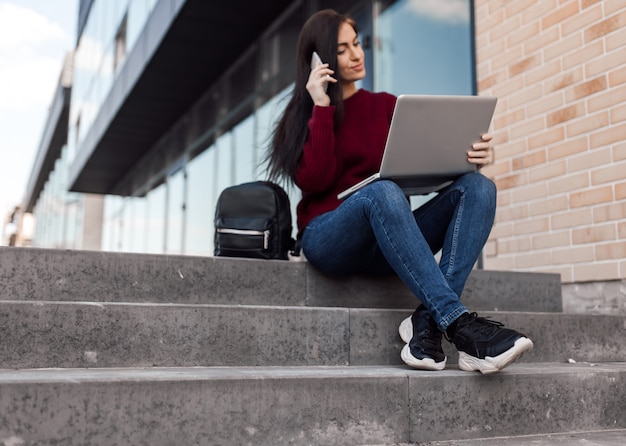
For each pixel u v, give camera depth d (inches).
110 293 77.1
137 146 379.9
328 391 60.1
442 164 74.5
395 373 63.8
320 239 80.7
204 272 81.4
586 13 111.5
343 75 87.0
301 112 87.0
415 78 159.2
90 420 52.3
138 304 68.2
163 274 79.5
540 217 118.0
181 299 80.0
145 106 312.5
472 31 140.8
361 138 85.5
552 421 68.2
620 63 104.4
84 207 556.7
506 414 66.4
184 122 325.4
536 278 100.7
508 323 82.8
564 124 114.4
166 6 236.5
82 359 65.7
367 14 183.5
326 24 86.7
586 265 108.1
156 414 54.2
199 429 55.4
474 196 73.0
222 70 272.4
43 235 892.6
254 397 57.5
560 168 114.6
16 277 73.8
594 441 63.1
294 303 85.1
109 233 488.1
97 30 432.8
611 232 104.1
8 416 50.2
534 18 122.7
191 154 310.7
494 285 97.3
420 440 62.7
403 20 167.2
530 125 121.7
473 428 64.9
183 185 318.3
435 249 82.4
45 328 64.8
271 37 233.3
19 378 52.4
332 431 59.8
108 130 350.6
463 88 142.3
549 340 85.2
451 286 70.7
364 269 85.2
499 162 128.4
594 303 106.7
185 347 69.4
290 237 95.1
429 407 63.4
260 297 83.7
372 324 76.4
